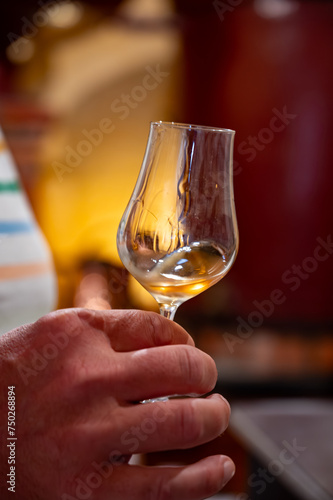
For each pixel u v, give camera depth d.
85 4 3.14
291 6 3.20
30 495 0.54
